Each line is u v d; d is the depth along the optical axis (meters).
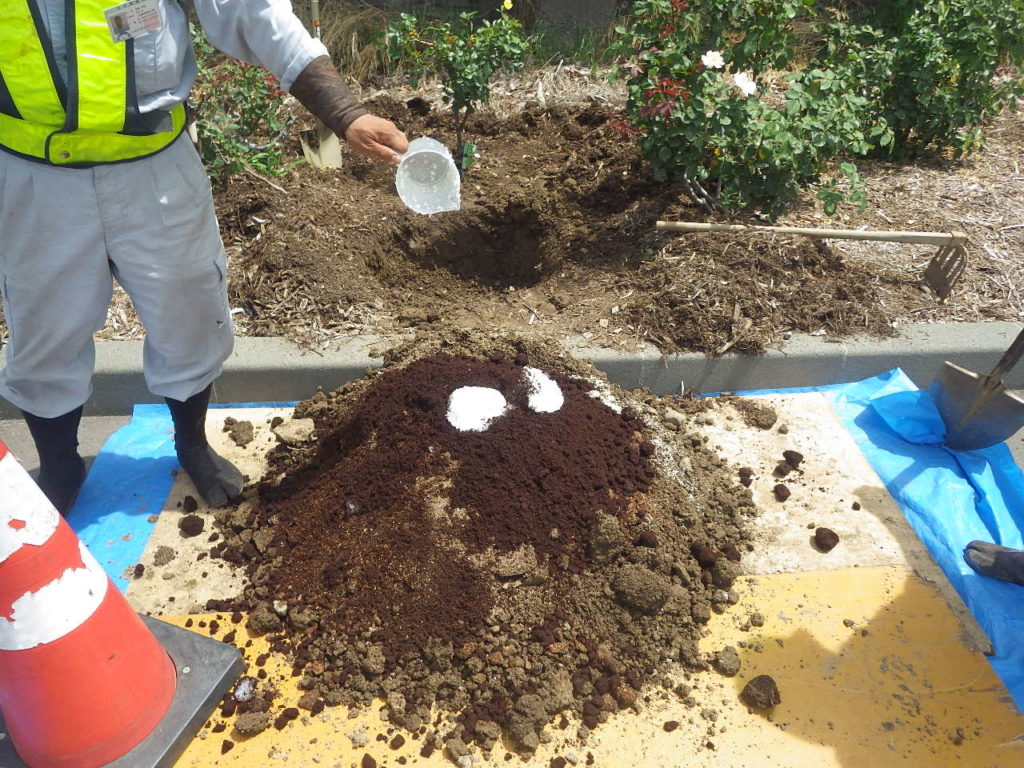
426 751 2.30
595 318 3.85
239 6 2.23
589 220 4.53
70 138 2.15
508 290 4.54
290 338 3.68
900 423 3.45
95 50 2.04
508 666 2.47
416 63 5.32
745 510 3.07
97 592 2.10
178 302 2.57
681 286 3.85
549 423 2.95
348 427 3.09
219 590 2.75
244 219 4.29
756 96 4.28
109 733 2.15
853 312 3.81
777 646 2.59
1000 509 3.17
